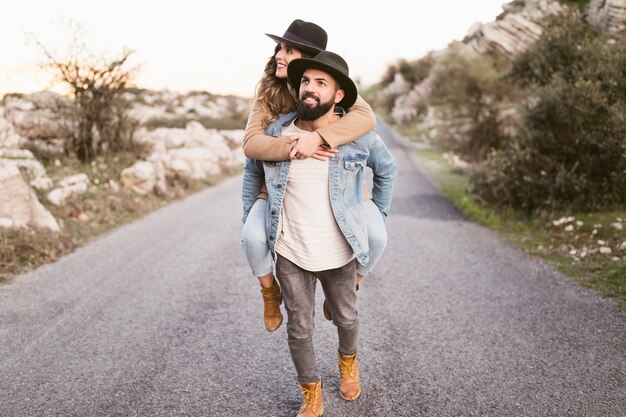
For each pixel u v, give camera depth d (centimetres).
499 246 647
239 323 405
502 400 279
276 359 339
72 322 411
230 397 290
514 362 325
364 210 251
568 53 1020
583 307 418
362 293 476
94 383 308
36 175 869
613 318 392
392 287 491
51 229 695
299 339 253
